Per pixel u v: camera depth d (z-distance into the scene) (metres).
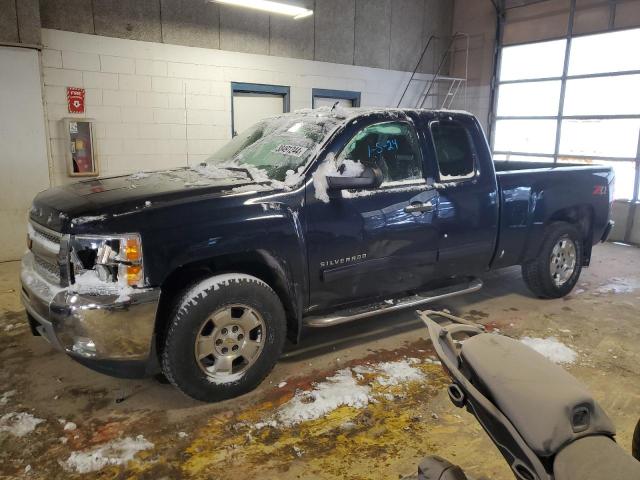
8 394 3.18
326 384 3.32
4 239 6.52
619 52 8.37
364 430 2.83
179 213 2.84
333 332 4.20
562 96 9.23
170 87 7.62
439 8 10.86
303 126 3.77
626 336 4.21
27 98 6.38
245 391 3.13
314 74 9.20
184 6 7.54
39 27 6.30
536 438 1.33
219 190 3.08
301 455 2.61
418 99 10.96
